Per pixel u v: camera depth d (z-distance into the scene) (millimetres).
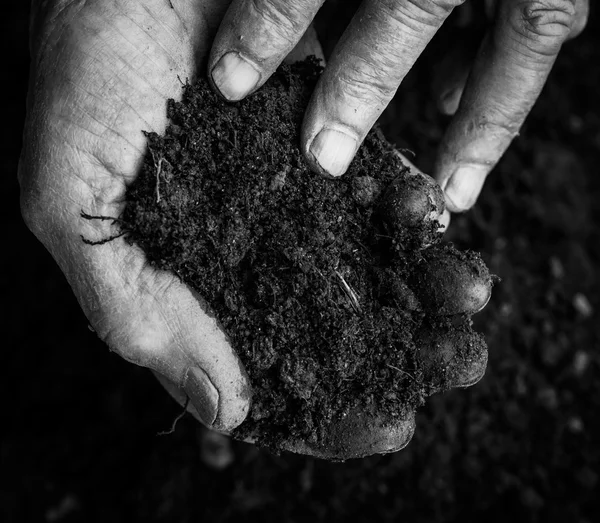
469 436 425
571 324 481
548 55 238
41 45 200
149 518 389
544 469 422
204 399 195
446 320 208
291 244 204
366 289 210
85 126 190
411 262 207
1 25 506
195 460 403
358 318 205
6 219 475
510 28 237
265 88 212
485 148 254
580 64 576
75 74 192
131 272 191
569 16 233
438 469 409
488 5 252
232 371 194
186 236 193
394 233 208
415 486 402
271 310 201
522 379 453
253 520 383
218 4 212
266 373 203
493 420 436
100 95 191
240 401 196
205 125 202
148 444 418
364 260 213
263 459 402
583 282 500
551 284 490
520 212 507
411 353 208
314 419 202
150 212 190
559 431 435
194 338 192
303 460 404
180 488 394
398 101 503
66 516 400
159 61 199
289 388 199
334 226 210
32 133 193
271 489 395
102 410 431
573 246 508
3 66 501
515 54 239
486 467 417
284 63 221
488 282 202
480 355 208
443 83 311
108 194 191
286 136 210
